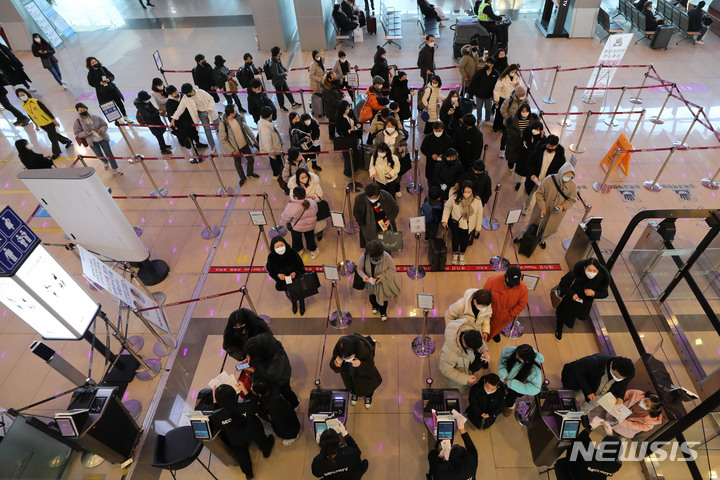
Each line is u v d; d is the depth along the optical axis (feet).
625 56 37.40
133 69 40.14
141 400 16.74
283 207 24.86
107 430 13.84
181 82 37.91
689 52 37.52
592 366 14.01
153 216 24.71
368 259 15.99
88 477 14.75
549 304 19.11
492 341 17.75
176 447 13.29
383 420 15.69
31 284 13.33
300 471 14.49
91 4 53.78
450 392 14.49
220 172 27.78
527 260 20.95
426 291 19.83
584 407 14.37
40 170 18.35
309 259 21.62
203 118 27.61
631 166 26.25
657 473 13.71
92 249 20.81
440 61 38.65
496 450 14.70
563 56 38.24
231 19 48.83
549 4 42.75
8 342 19.11
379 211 18.38
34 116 27.45
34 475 13.55
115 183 27.12
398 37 41.47
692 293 18.02
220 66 31.45
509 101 23.91
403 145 22.61
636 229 22.29
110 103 25.46
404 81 26.73
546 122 30.42
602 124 29.96
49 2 48.60
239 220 24.22
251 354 13.07
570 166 18.22
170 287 20.79
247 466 14.08
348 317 18.99
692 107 30.76
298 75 38.06
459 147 21.94
